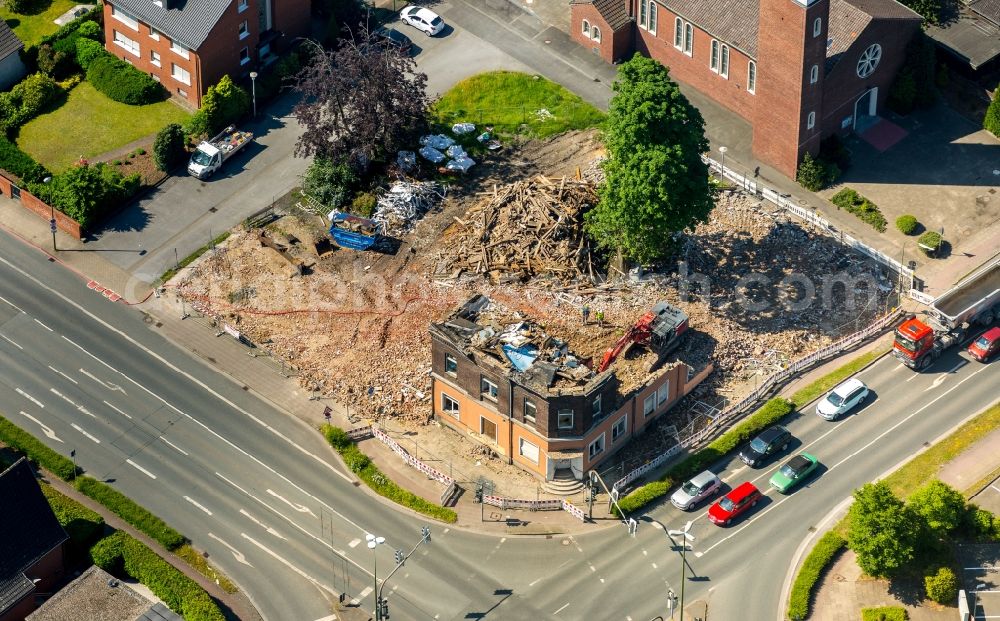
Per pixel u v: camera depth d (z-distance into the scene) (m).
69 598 110.62
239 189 145.50
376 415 126.81
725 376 129.25
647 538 117.31
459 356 120.25
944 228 141.00
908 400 127.56
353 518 119.19
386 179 145.12
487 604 113.06
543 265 135.50
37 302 135.75
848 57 142.50
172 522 118.62
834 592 113.19
